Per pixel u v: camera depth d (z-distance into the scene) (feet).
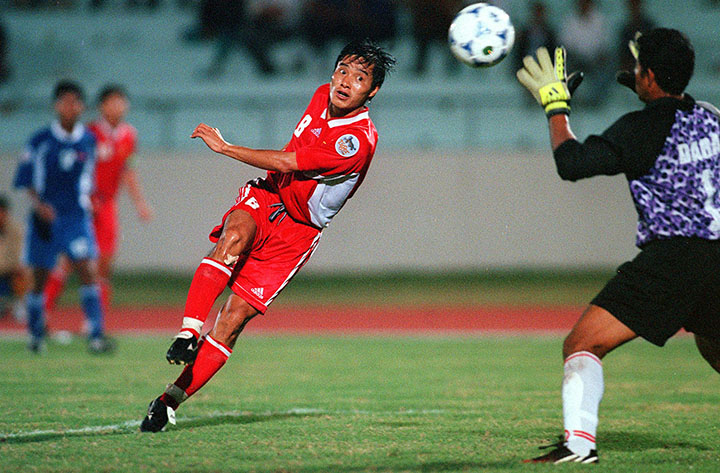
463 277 204.74
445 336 132.67
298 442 56.13
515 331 140.56
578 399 48.49
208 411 69.56
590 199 210.79
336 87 56.24
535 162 211.61
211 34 242.99
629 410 70.54
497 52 57.93
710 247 48.16
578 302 175.42
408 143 224.74
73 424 62.80
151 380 87.10
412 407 71.92
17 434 58.75
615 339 48.62
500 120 226.58
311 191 58.34
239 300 59.26
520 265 212.02
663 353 113.70
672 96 49.88
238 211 58.54
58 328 144.77
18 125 224.94
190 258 213.25
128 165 136.36
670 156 48.19
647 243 49.32
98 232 128.47
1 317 159.02
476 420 65.36
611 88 223.30
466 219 212.64
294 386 84.53
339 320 155.12
